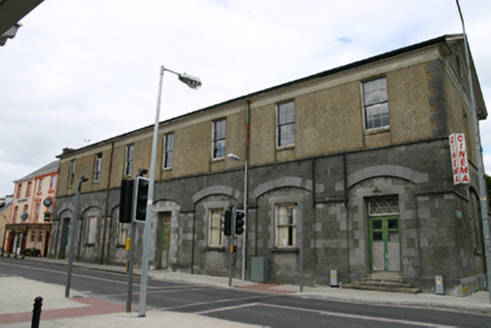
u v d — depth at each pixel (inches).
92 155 1146.7
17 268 794.8
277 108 725.9
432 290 493.0
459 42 619.2
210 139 818.8
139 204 343.9
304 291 530.3
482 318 347.3
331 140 628.4
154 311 361.1
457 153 496.7
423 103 546.3
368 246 572.7
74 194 1177.4
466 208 564.7
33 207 1529.3
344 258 575.8
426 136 535.2
